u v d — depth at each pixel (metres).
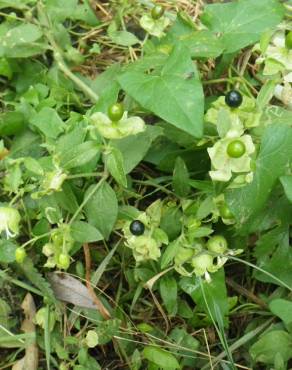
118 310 0.30
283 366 0.27
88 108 0.33
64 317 0.30
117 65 0.33
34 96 0.33
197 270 0.28
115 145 0.28
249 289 0.32
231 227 0.29
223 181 0.26
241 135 0.26
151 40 0.35
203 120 0.25
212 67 0.33
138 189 0.32
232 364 0.27
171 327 0.31
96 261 0.31
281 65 0.27
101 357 0.30
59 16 0.34
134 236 0.28
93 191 0.28
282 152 0.26
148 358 0.28
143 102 0.25
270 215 0.29
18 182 0.28
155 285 0.30
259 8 0.31
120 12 0.35
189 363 0.30
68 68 0.35
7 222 0.27
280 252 0.29
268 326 0.30
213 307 0.28
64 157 0.27
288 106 0.31
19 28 0.33
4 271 0.30
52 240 0.28
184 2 0.37
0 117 0.31
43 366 0.30
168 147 0.30
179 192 0.29
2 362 0.30
